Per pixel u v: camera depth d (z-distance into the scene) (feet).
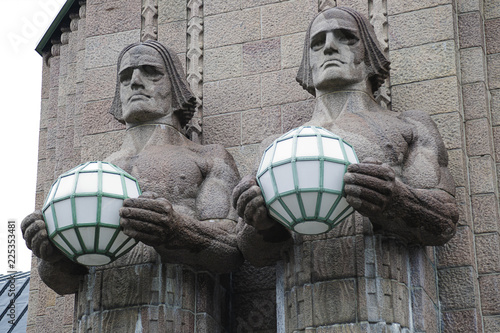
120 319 32.42
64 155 41.70
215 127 37.55
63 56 44.75
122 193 30.37
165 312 32.48
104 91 39.09
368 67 33.99
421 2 36.70
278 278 32.78
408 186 30.48
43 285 41.01
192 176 34.12
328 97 33.86
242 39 38.52
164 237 31.07
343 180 28.71
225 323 34.55
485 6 37.76
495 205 34.22
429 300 32.12
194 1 39.52
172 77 35.63
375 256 31.07
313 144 28.76
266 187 29.19
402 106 35.50
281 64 37.76
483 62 36.40
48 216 30.53
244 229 31.86
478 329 32.45
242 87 37.83
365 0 37.50
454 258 33.27
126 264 32.96
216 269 33.50
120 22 40.04
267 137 35.29
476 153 34.94
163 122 35.29
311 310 30.86
